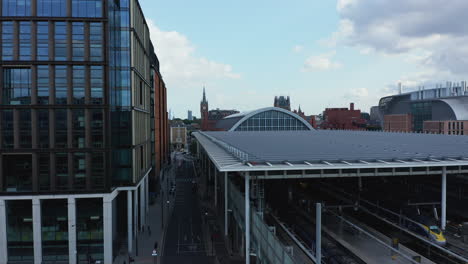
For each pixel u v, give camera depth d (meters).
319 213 28.12
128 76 46.19
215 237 50.47
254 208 35.44
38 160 40.03
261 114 101.62
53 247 41.81
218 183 74.56
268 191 62.47
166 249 45.78
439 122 138.25
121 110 46.03
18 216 41.72
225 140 58.41
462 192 51.06
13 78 40.25
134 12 47.62
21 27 39.94
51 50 40.19
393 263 30.64
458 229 41.06
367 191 57.53
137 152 48.78
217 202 71.88
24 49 39.91
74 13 40.53
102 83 41.09
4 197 39.50
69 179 40.38
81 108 40.75
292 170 35.22
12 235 41.62
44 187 40.12
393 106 190.50
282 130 102.31
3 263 40.50
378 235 38.69
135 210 48.06
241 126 100.56
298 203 55.44
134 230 49.88
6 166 40.47
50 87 40.09
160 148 95.44
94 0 40.88
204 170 89.62
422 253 37.22
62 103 40.50
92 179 40.84
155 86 79.06
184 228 54.97
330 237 38.25
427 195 54.88
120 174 45.59
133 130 46.09
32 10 39.72
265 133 82.69
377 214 48.25
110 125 41.41
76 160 40.69
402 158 35.88
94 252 42.47
